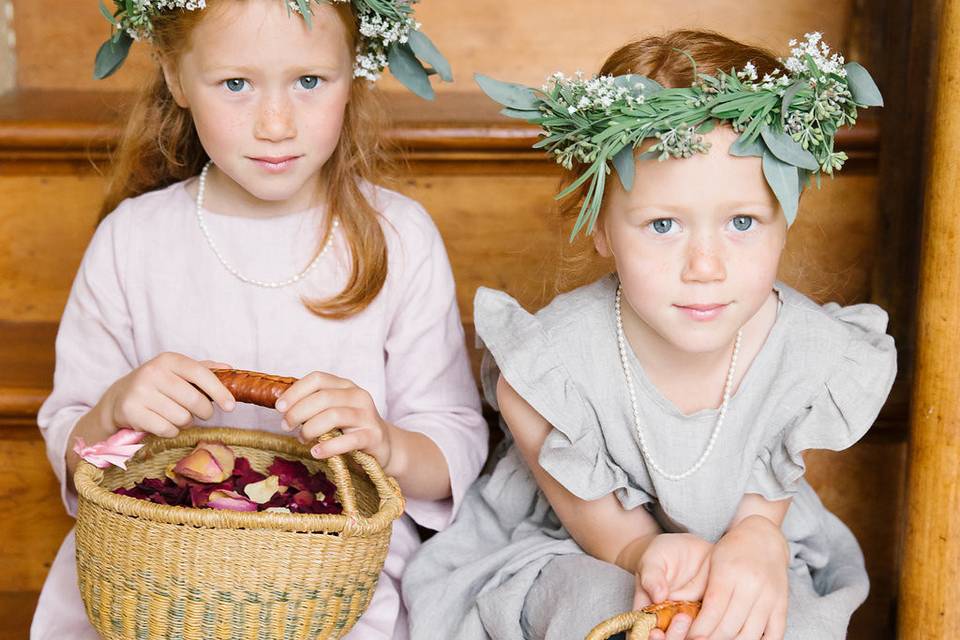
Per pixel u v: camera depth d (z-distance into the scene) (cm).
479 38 203
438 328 156
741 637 120
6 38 204
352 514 118
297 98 137
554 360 138
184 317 153
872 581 173
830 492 171
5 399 162
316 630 121
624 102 122
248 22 131
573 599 131
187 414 132
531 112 129
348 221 152
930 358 144
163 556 116
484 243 183
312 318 152
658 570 125
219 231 153
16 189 183
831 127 123
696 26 197
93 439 144
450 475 150
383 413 154
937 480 144
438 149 177
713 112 119
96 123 177
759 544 126
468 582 143
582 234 150
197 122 139
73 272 186
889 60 172
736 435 138
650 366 138
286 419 128
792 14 198
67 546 152
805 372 137
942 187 141
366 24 140
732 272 123
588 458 138
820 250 176
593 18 203
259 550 116
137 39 144
